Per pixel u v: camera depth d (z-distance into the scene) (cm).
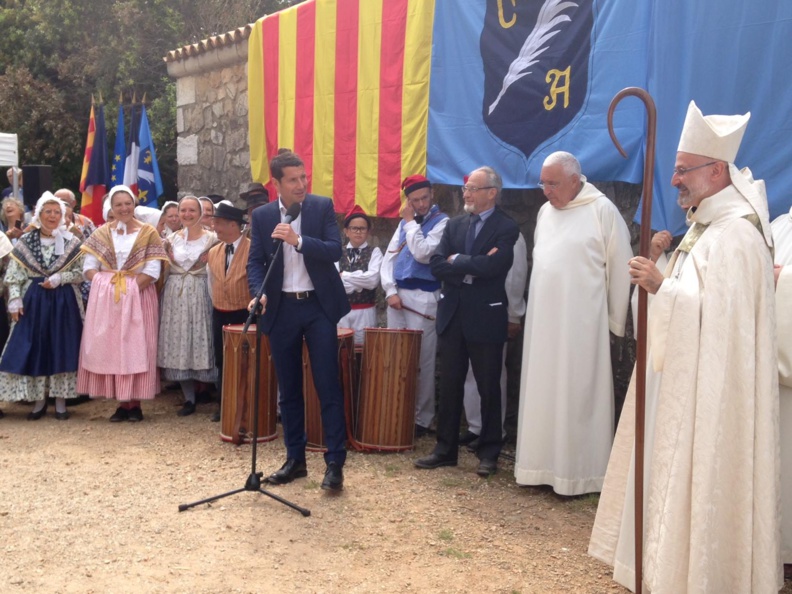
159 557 377
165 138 1524
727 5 407
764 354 304
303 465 486
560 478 452
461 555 382
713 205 315
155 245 635
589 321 450
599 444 456
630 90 311
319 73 687
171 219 738
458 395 510
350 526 416
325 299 454
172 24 1600
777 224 390
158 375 653
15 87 1582
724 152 312
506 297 499
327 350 456
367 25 633
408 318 581
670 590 300
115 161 965
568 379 450
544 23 500
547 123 501
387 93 619
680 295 309
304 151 712
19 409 684
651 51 443
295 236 429
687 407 304
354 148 656
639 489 315
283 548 388
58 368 631
